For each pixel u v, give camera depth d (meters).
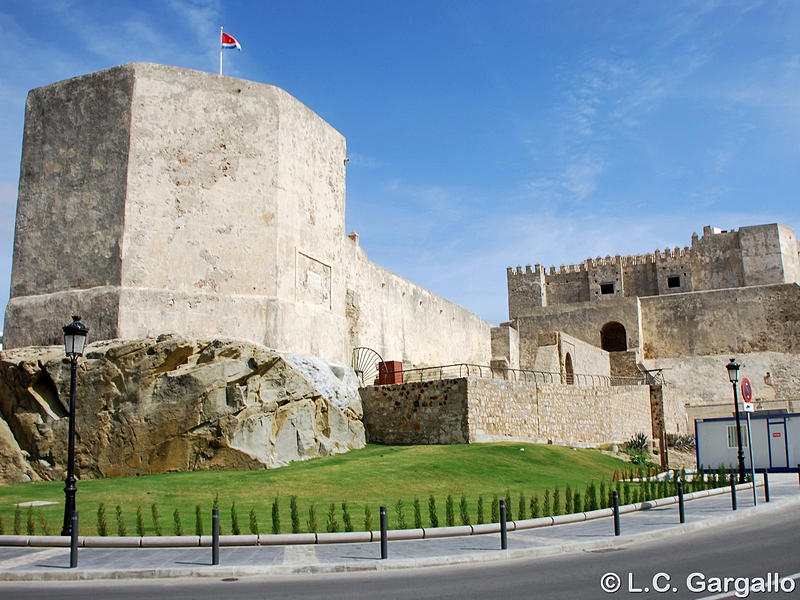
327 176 26.62
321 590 9.09
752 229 57.25
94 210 22.31
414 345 36.69
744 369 50.47
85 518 13.79
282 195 23.89
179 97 23.00
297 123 25.05
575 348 42.97
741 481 20.98
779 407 46.12
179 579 9.97
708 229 59.38
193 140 22.91
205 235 22.59
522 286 62.34
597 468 23.09
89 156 22.70
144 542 11.85
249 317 22.62
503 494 17.22
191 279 22.27
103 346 20.78
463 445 22.62
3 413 20.80
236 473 18.92
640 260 61.00
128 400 20.23
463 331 43.69
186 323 21.94
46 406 20.41
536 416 26.75
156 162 22.45
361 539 12.38
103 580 9.95
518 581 9.45
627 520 14.90
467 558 11.05
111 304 21.48
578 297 61.84
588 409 30.11
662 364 52.56
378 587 9.23
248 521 13.61
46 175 23.17
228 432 19.97
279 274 23.41
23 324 22.45
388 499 16.14
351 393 24.61
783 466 25.88
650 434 36.38
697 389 49.84
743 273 56.97
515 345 49.38
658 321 55.44
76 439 20.02
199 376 20.30
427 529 12.87
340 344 26.31
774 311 52.72
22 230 23.17
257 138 23.66
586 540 12.38
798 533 12.72
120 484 17.83
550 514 15.10
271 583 9.64
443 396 23.83
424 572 10.34
